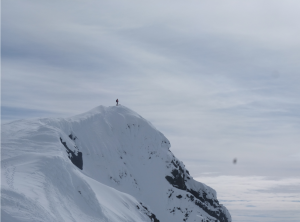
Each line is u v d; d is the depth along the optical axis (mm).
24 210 37281
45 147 62188
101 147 92062
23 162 51281
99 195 66562
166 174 94188
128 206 73125
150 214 78750
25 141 63438
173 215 86312
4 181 42875
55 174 50188
